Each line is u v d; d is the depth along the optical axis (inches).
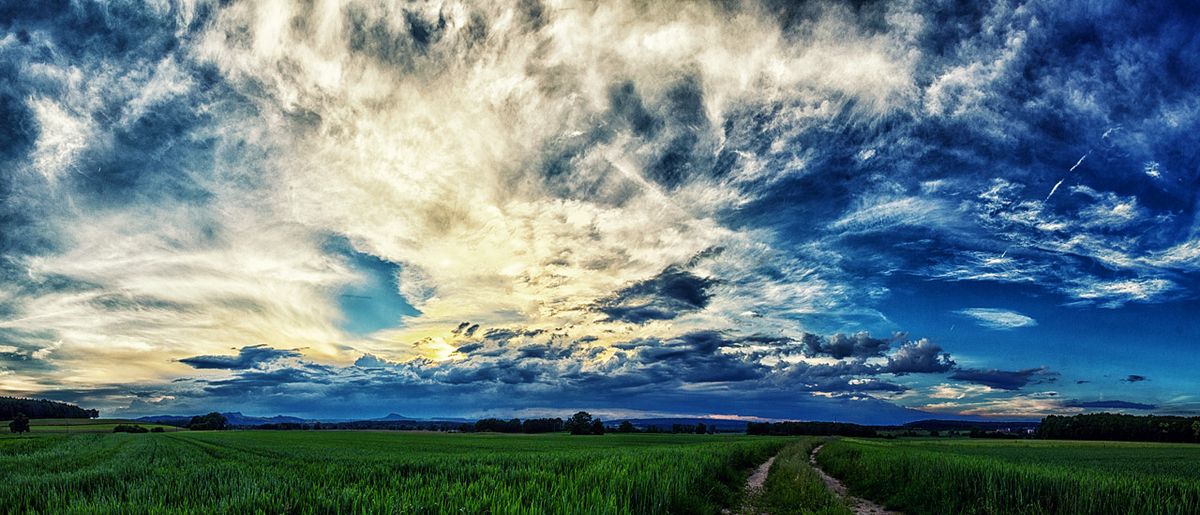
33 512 470.0
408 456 1357.0
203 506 445.7
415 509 418.6
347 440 3125.0
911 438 5000.0
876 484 816.3
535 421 6245.1
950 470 705.0
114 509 439.2
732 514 599.8
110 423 6451.8
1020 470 674.2
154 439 2972.4
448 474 727.1
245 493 487.5
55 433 4271.7
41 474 872.9
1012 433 5851.4
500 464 870.4
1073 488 571.5
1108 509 527.5
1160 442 3956.7
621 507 481.4
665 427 6594.5
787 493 712.4
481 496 472.1
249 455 1558.8
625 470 654.5
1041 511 546.9
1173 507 506.9
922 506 646.5
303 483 569.3
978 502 600.4
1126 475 740.0
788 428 6028.5
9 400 6663.4
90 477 690.8
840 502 645.9
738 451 1309.1
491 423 6269.7
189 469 783.1
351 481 653.9
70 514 437.7
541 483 577.9
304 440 3019.2
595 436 4628.4
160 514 420.8
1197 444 3599.9
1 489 601.0
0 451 1766.7
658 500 528.4
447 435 4709.6
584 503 455.2
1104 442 3927.2
